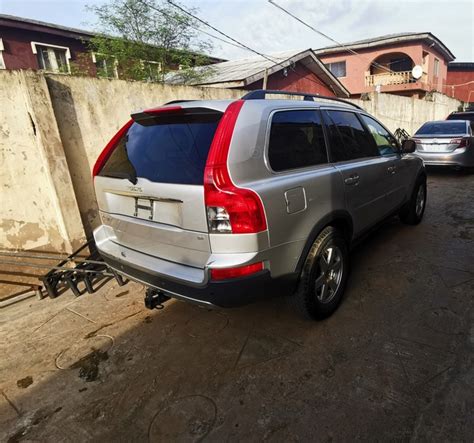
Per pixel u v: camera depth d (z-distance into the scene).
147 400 2.04
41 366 2.40
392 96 12.26
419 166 4.39
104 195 2.57
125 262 2.38
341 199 2.64
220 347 2.44
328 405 1.91
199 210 1.89
